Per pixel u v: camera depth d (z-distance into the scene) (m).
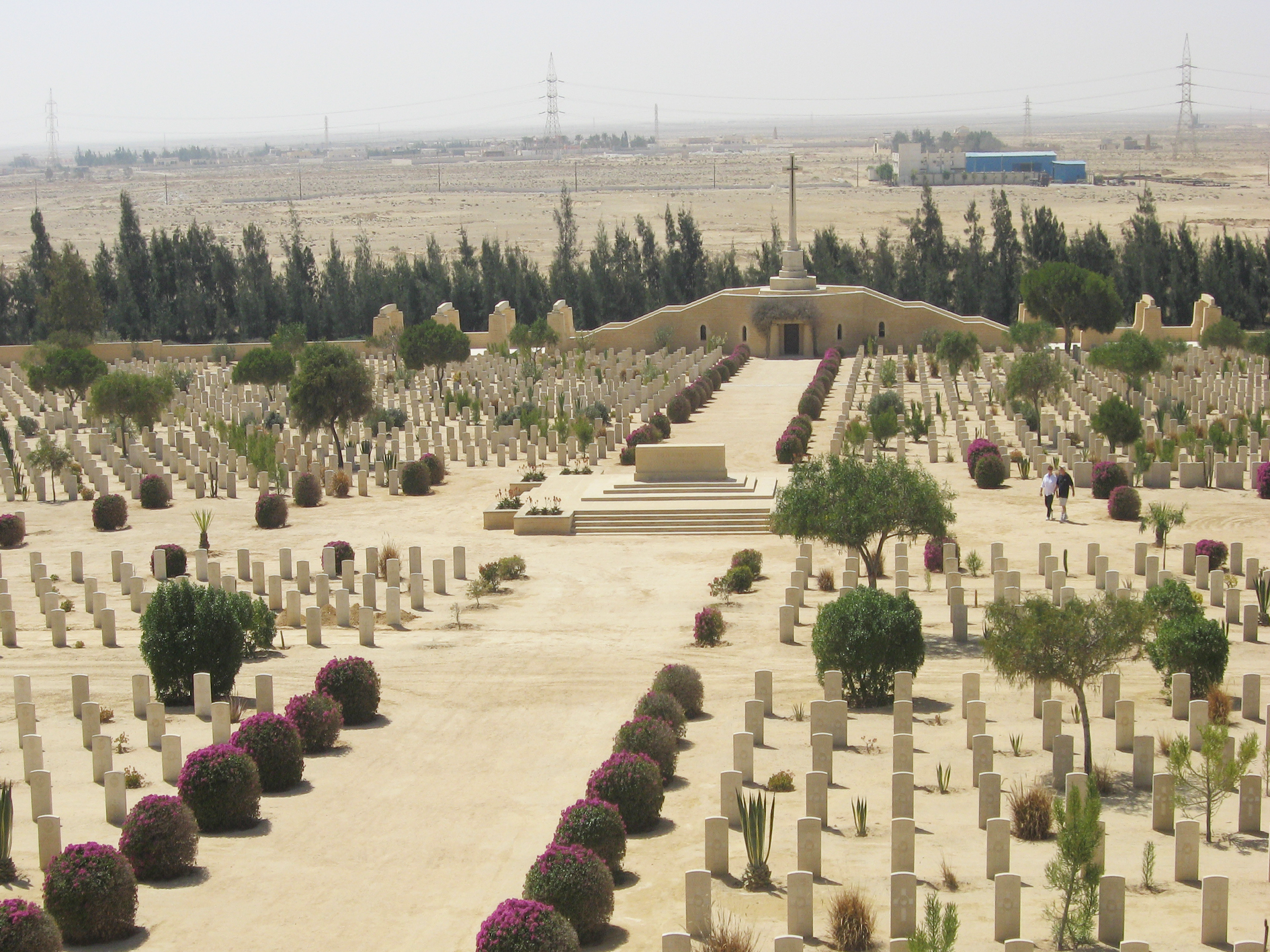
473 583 43.81
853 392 77.88
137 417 66.69
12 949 18.31
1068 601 26.88
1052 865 19.92
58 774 27.09
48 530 52.25
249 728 26.47
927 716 30.33
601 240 117.19
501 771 27.41
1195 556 41.91
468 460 64.19
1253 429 62.28
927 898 19.94
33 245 113.56
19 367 99.25
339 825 24.62
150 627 32.00
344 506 56.34
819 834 21.64
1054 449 62.78
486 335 106.69
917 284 111.06
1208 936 19.12
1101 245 110.44
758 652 35.84
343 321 110.19
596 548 48.97
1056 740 25.45
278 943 19.98
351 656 33.50
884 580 43.22
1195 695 30.56
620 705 31.67
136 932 20.39
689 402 74.38
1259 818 23.50
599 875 20.19
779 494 41.22
